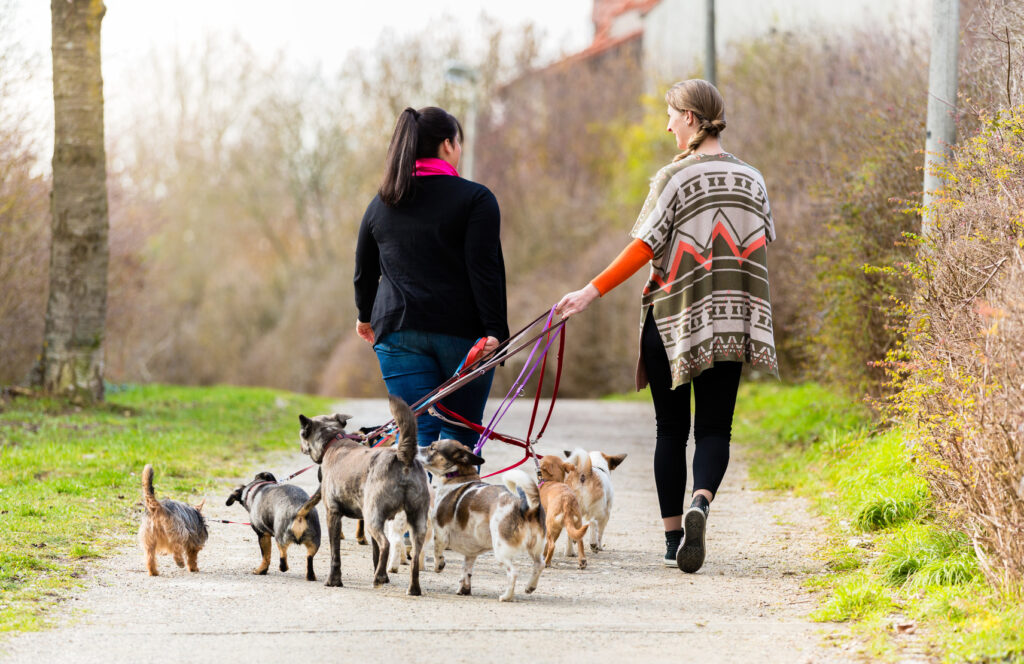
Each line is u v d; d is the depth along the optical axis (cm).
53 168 1788
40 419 1562
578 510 789
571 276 4272
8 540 805
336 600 679
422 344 769
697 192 743
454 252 764
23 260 2172
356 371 4947
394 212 767
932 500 834
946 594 614
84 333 1795
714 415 771
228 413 1942
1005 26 973
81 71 1766
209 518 984
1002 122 838
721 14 3481
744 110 2658
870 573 722
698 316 741
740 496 1148
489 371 781
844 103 1978
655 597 700
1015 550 590
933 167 940
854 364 1344
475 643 581
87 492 1026
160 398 2172
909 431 860
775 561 815
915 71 1609
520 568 803
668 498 795
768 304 752
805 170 2078
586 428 1928
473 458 732
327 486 726
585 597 700
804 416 1558
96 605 657
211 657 551
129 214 2745
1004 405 593
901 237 1231
